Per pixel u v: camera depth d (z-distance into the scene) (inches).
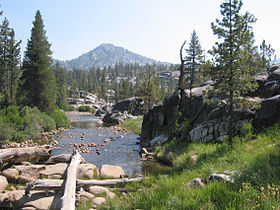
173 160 483.2
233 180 231.3
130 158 591.2
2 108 1042.7
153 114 811.4
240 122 473.7
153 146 684.1
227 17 407.2
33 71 1482.5
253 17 396.2
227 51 395.9
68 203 206.8
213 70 413.4
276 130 395.2
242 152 357.4
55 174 327.6
